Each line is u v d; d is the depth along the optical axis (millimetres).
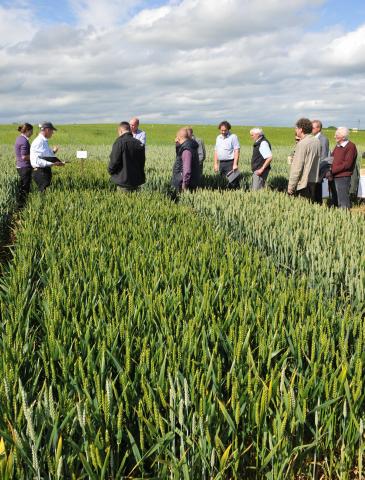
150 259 4680
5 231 8469
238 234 7012
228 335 3158
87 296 3754
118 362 2756
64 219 6582
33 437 2020
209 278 4324
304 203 8375
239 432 2422
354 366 2791
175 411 2361
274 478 2225
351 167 9375
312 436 2582
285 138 49469
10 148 30656
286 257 5562
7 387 2359
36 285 4297
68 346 2990
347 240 5742
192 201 9617
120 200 8453
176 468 2086
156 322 3303
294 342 2971
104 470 2031
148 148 32000
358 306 4086
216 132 55531
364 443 2441
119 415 2189
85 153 13906
